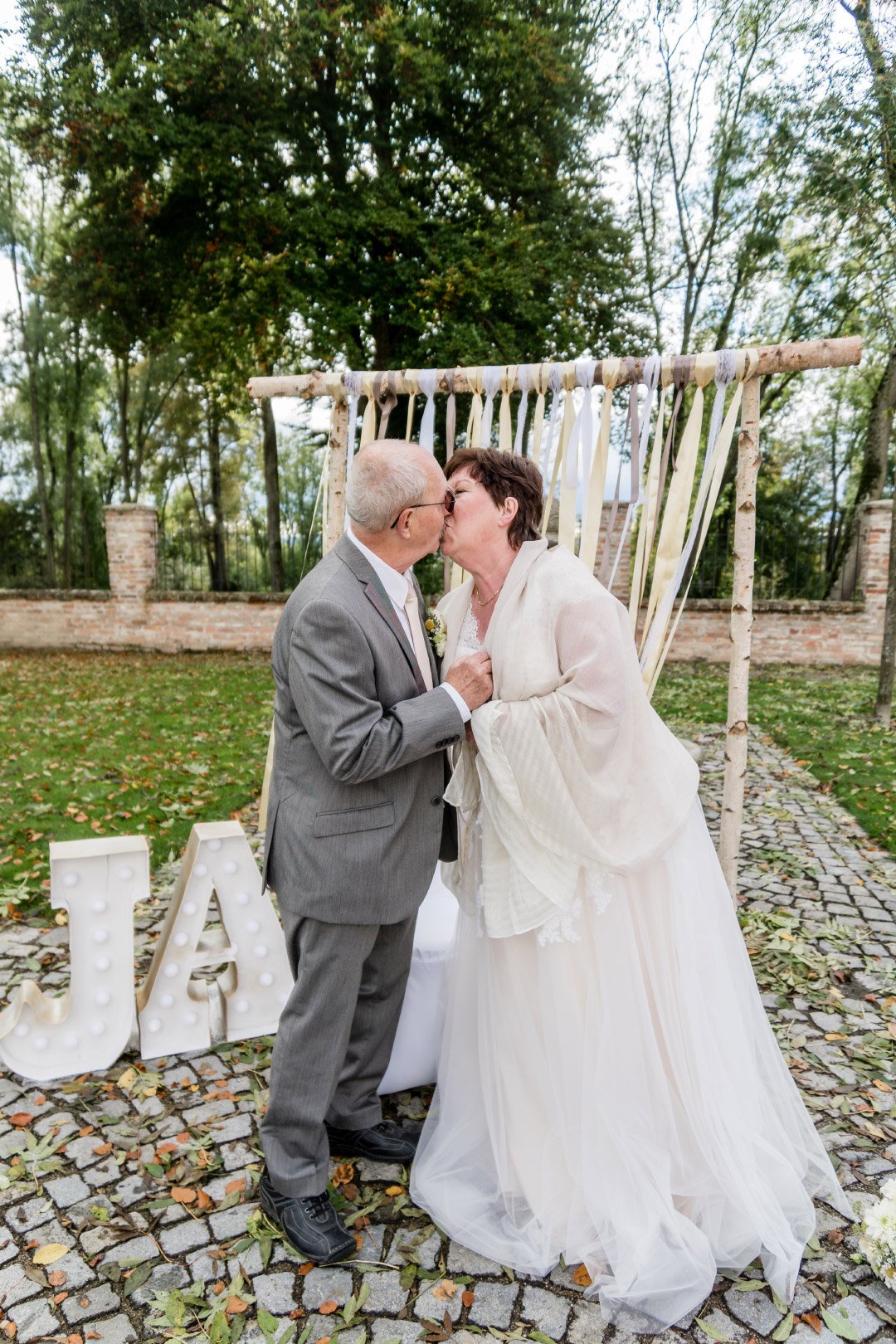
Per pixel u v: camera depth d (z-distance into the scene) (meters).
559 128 11.65
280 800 1.89
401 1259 1.88
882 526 12.11
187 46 10.17
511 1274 1.84
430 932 2.46
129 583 13.34
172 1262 1.89
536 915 1.82
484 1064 2.00
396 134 11.62
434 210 11.93
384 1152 2.17
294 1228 1.88
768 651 12.55
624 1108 1.85
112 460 17.88
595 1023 1.86
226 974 3.03
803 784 6.13
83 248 12.30
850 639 12.39
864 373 14.59
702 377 2.62
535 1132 1.93
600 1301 1.76
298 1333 1.69
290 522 17.02
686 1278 1.75
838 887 4.21
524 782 1.78
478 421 2.96
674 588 2.73
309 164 11.52
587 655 1.77
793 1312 1.74
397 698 1.82
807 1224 1.92
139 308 13.27
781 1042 2.82
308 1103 1.88
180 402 16.62
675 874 1.93
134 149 10.46
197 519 18.89
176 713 8.22
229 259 11.68
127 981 2.64
